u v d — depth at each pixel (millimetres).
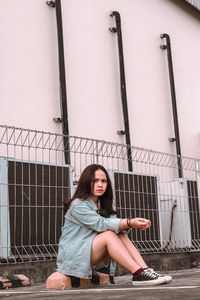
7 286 2902
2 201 3223
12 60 4387
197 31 7312
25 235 3348
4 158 3281
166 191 5039
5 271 3162
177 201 4949
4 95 4242
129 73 5777
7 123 4211
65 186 3709
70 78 4969
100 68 5387
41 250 3447
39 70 4641
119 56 5566
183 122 6586
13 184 3318
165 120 6223
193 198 5035
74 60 5062
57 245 3566
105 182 2771
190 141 6648
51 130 4629
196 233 4984
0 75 4246
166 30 6590
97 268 2779
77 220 2705
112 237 2580
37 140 4438
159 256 4375
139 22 6113
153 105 6059
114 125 5410
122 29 5816
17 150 4211
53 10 4922
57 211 3613
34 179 3475
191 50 7074
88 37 5305
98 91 5289
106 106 5355
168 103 6340
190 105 6809
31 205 3426
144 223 2557
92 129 5098
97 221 2625
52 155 4562
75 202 2707
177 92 6590
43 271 3406
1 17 4359
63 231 2781
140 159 5598
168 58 6383
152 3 6410
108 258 2764
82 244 2654
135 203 4309
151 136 5910
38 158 4410
